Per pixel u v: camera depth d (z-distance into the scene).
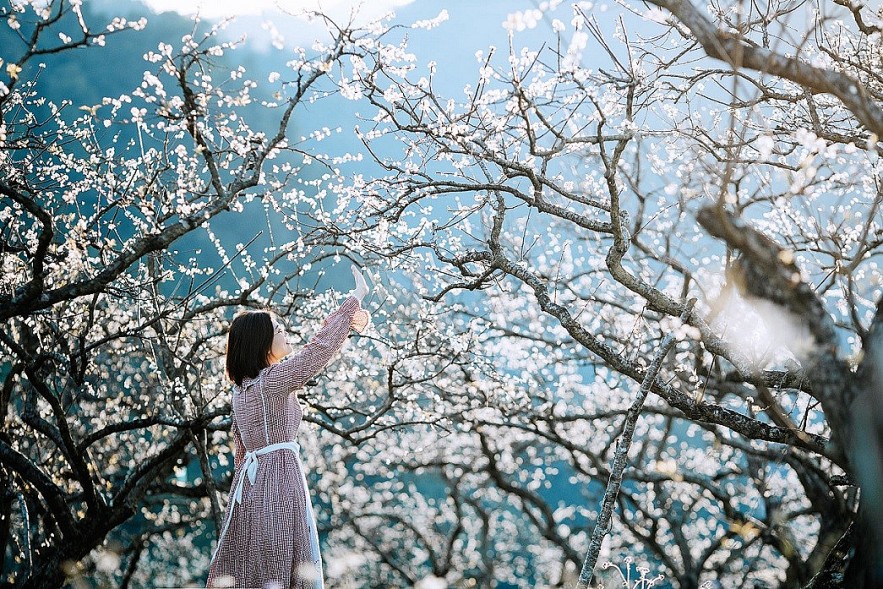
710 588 5.46
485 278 5.32
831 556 3.60
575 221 4.78
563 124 4.89
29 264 6.10
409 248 5.43
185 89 4.93
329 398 9.71
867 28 4.14
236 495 3.97
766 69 3.12
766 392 4.06
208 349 7.62
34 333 6.38
